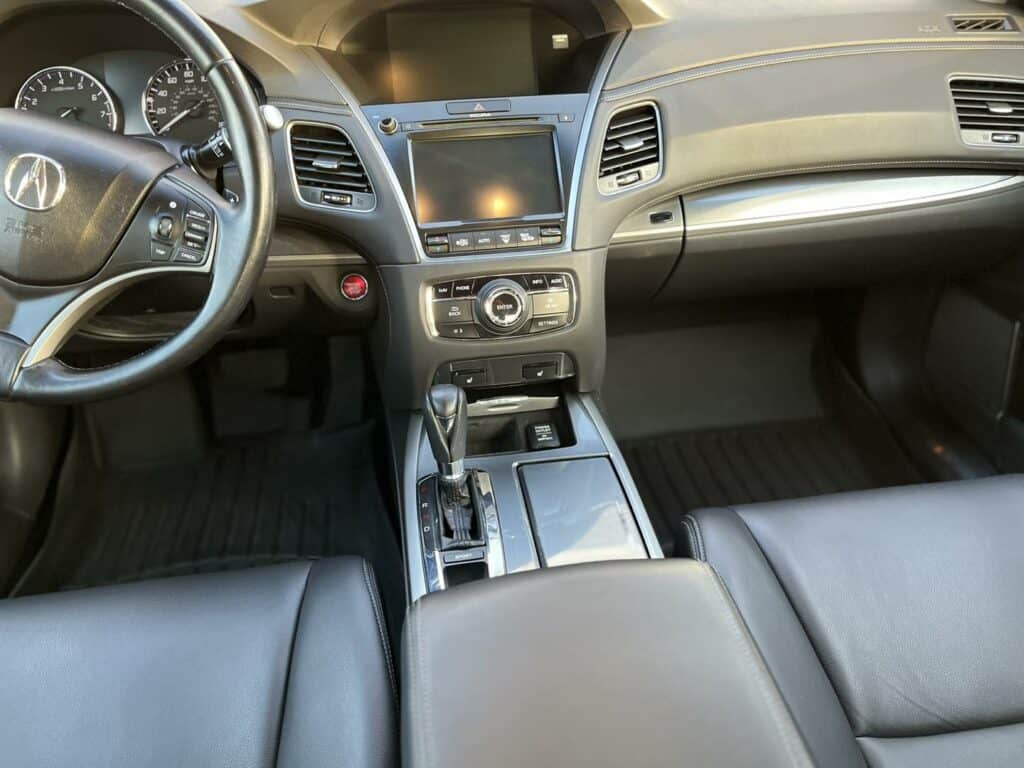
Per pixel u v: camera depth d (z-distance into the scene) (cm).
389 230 138
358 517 186
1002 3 164
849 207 160
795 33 154
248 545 179
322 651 94
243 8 135
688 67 149
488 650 82
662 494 196
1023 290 170
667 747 72
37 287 104
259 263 102
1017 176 163
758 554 107
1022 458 175
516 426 160
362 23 152
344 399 208
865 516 112
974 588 102
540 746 73
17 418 167
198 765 84
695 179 149
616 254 159
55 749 86
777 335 224
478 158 141
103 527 182
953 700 93
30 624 98
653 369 220
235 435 205
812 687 92
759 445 211
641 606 86
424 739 75
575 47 163
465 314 142
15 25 136
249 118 98
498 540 129
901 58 154
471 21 156
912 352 204
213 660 94
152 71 145
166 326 150
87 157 102
